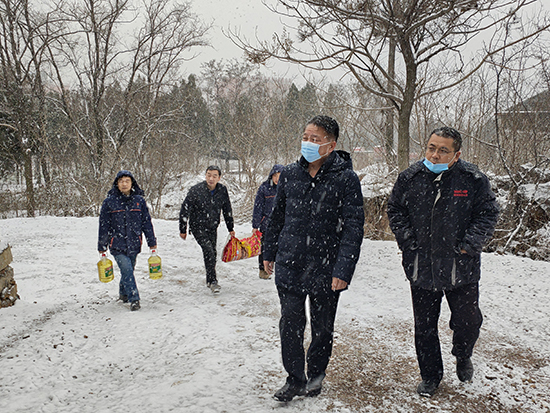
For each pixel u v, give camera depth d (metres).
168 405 2.86
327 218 2.85
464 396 3.01
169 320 4.75
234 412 2.75
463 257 2.86
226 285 6.33
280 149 20.56
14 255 7.98
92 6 21.36
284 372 3.38
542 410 2.83
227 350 3.83
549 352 3.72
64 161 22.45
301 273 2.88
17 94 20.53
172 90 26.42
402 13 7.50
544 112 11.26
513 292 5.25
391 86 11.94
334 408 2.83
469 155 13.37
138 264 7.59
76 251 8.52
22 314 4.85
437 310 3.00
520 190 9.30
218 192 5.94
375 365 3.54
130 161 22.88
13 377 3.42
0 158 22.39
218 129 32.47
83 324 4.66
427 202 2.90
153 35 23.08
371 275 6.23
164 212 21.25
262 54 7.77
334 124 2.85
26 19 20.53
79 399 3.11
